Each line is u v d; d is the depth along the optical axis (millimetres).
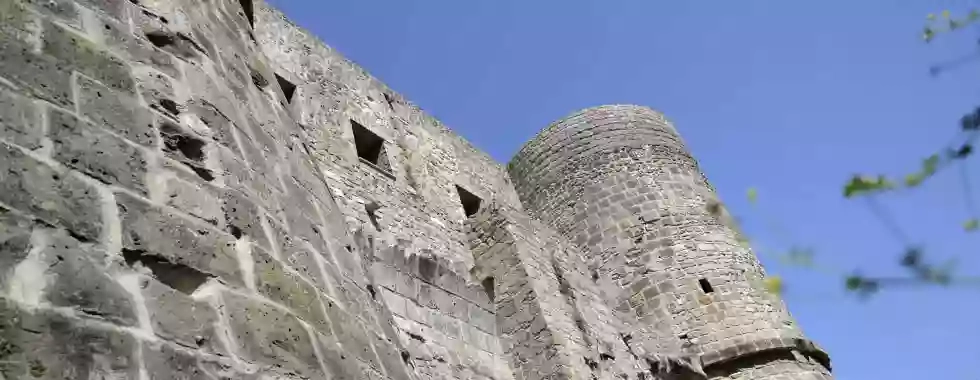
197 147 4211
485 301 11328
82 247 3039
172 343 3078
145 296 3141
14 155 3059
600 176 17234
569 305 12141
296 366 3648
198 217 3756
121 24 4383
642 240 15781
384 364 4621
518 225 12898
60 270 2877
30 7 3754
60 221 3027
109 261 3104
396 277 9750
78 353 2709
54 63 3637
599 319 12906
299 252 4488
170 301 3236
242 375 3293
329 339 4109
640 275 15242
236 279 3689
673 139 18625
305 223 4898
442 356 9578
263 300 3768
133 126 3828
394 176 12867
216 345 3273
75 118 3494
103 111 3703
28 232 2873
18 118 3207
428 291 10195
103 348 2797
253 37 6891
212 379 3129
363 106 13617
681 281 14930
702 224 16094
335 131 12234
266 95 6184
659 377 12977
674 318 14469
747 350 13805
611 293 15219
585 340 11516
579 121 18766
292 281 4145
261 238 4137
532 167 18406
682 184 17094
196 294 3404
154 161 3775
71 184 3205
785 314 14953
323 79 13031
